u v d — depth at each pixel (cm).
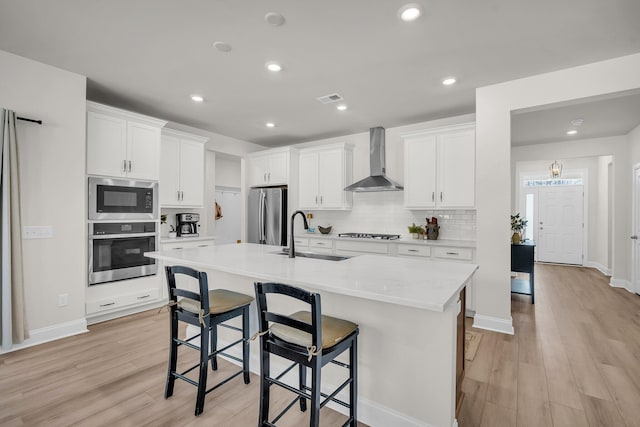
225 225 729
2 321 254
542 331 317
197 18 210
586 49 246
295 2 193
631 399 201
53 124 283
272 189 529
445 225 434
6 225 250
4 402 194
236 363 249
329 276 175
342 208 488
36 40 239
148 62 273
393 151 471
